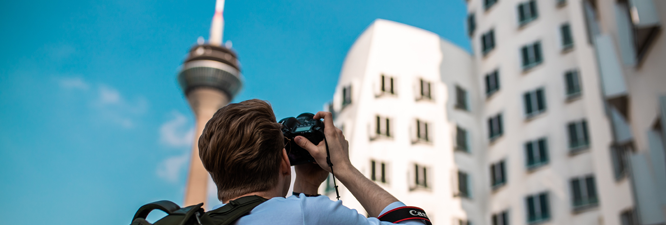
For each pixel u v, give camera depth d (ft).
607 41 37.24
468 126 92.22
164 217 4.92
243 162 5.26
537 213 76.23
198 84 313.12
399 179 83.66
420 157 86.63
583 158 73.36
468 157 89.04
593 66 72.33
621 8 32.73
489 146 89.20
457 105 93.15
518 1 91.76
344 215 5.11
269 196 5.42
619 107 36.83
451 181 85.87
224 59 320.29
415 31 101.60
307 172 6.86
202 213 4.91
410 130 88.84
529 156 80.38
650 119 28.60
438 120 91.35
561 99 78.95
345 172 6.19
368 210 5.93
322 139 6.43
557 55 82.12
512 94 87.04
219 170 5.34
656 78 25.88
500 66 91.50
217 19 342.64
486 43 96.43
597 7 43.52
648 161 30.73
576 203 71.87
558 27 83.87
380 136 86.94
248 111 5.55
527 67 85.81
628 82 34.06
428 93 93.81
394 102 91.45
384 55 96.84
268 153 5.47
